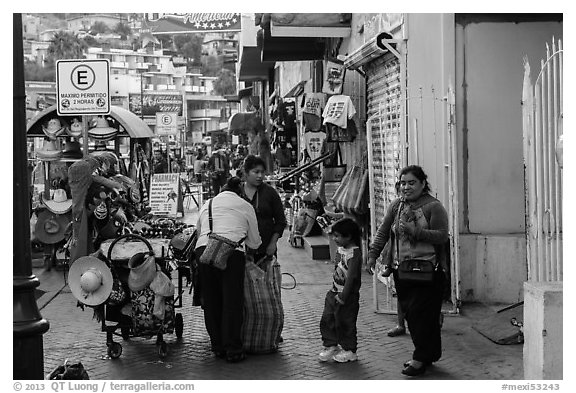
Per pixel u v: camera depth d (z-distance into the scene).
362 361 6.98
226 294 7.05
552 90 7.35
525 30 9.18
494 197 9.23
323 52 16.22
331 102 11.91
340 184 12.06
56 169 13.03
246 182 7.61
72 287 7.12
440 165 9.24
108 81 10.13
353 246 6.95
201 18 23.45
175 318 7.89
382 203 10.84
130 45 89.25
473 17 9.16
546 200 6.63
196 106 99.44
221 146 38.19
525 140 6.64
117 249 7.24
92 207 8.59
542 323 5.54
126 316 7.31
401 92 9.46
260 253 7.47
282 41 16.03
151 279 7.09
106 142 16.30
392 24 10.12
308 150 14.23
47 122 13.32
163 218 10.10
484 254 8.99
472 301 9.04
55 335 8.23
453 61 9.15
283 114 19.59
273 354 7.31
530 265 6.68
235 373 6.73
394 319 8.57
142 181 15.81
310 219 14.54
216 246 6.93
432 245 6.53
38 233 12.59
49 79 71.75
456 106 9.20
